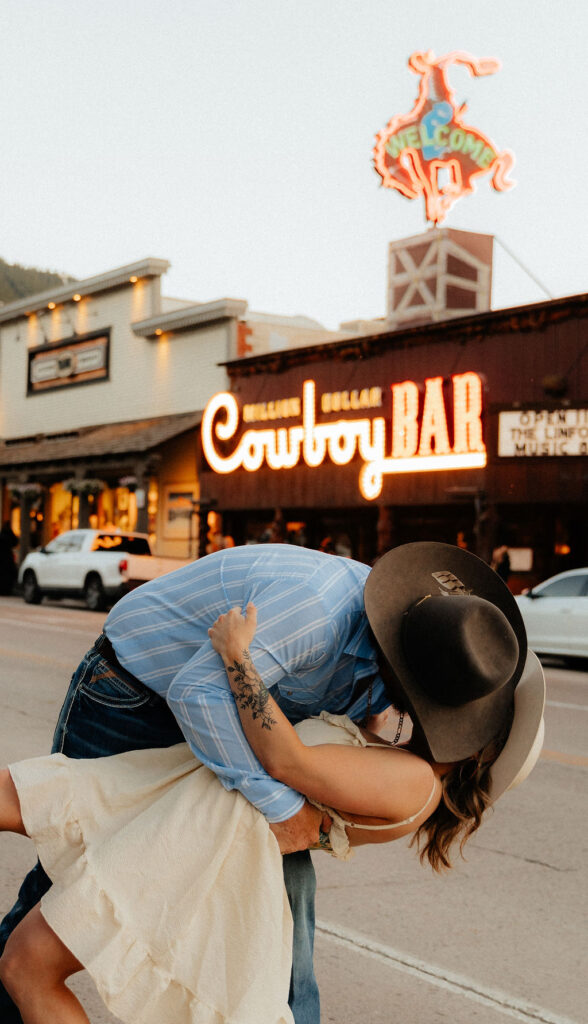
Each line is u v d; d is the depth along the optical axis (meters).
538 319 19.75
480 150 25.03
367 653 2.35
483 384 20.14
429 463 21.02
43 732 7.70
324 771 2.19
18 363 37.59
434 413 21.02
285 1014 2.16
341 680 2.42
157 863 2.16
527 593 15.00
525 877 4.72
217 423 26.34
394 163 25.44
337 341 23.47
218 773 2.19
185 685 2.22
